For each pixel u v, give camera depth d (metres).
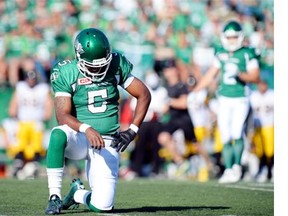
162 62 45.41
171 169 40.19
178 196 23.61
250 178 40.56
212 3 53.72
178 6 52.31
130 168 39.72
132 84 18.20
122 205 20.58
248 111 32.53
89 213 17.94
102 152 17.88
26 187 25.59
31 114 39.50
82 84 17.80
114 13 51.44
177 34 49.91
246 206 20.83
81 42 17.30
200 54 47.91
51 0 51.16
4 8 50.38
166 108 39.53
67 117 17.33
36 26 49.16
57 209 17.52
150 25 50.69
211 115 40.56
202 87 33.06
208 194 24.38
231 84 32.31
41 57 45.22
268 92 40.91
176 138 39.88
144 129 39.34
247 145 40.84
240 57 32.22
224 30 32.44
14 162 39.16
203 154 40.03
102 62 17.38
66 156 18.20
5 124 40.34
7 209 19.02
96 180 17.92
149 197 23.19
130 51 47.22
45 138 39.50
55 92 17.84
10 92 41.53
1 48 46.38
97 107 18.03
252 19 52.41
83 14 51.00
